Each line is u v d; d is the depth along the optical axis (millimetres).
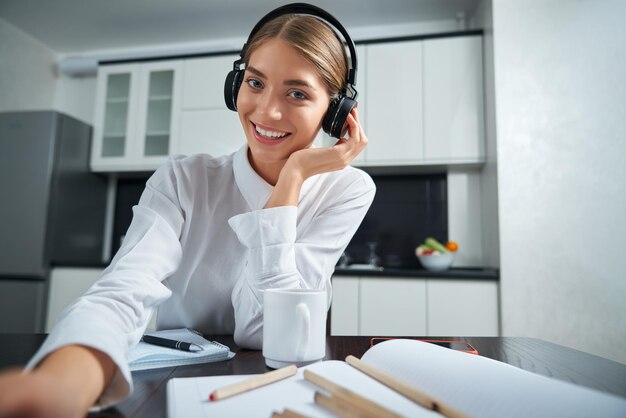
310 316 544
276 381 450
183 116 2672
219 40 3098
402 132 2377
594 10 2000
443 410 361
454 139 2320
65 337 388
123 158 2734
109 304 500
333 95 778
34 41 3090
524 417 340
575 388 363
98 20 2869
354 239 2691
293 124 733
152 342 630
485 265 2369
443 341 764
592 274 1858
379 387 431
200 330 903
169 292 625
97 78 2941
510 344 763
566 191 1927
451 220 2527
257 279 675
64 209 2572
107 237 2986
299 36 700
